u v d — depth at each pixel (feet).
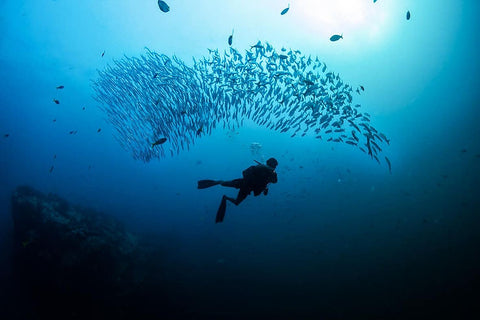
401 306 23.75
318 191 44.06
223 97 30.58
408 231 32.32
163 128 30.35
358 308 24.76
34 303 24.97
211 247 37.83
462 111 49.06
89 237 25.82
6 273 28.40
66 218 28.12
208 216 45.85
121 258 27.61
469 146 41.47
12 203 27.68
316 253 33.40
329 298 26.71
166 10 14.67
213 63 29.04
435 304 22.82
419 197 36.94
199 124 30.99
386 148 48.03
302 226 38.81
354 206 39.60
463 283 23.67
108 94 31.89
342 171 45.70
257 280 30.45
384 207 37.52
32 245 24.36
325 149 48.91
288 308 26.27
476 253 26.00
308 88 22.98
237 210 44.80
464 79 51.06
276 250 35.40
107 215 37.55
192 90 29.35
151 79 28.60
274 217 41.75
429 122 50.29
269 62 25.43
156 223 45.85
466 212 31.50
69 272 23.82
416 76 52.03
